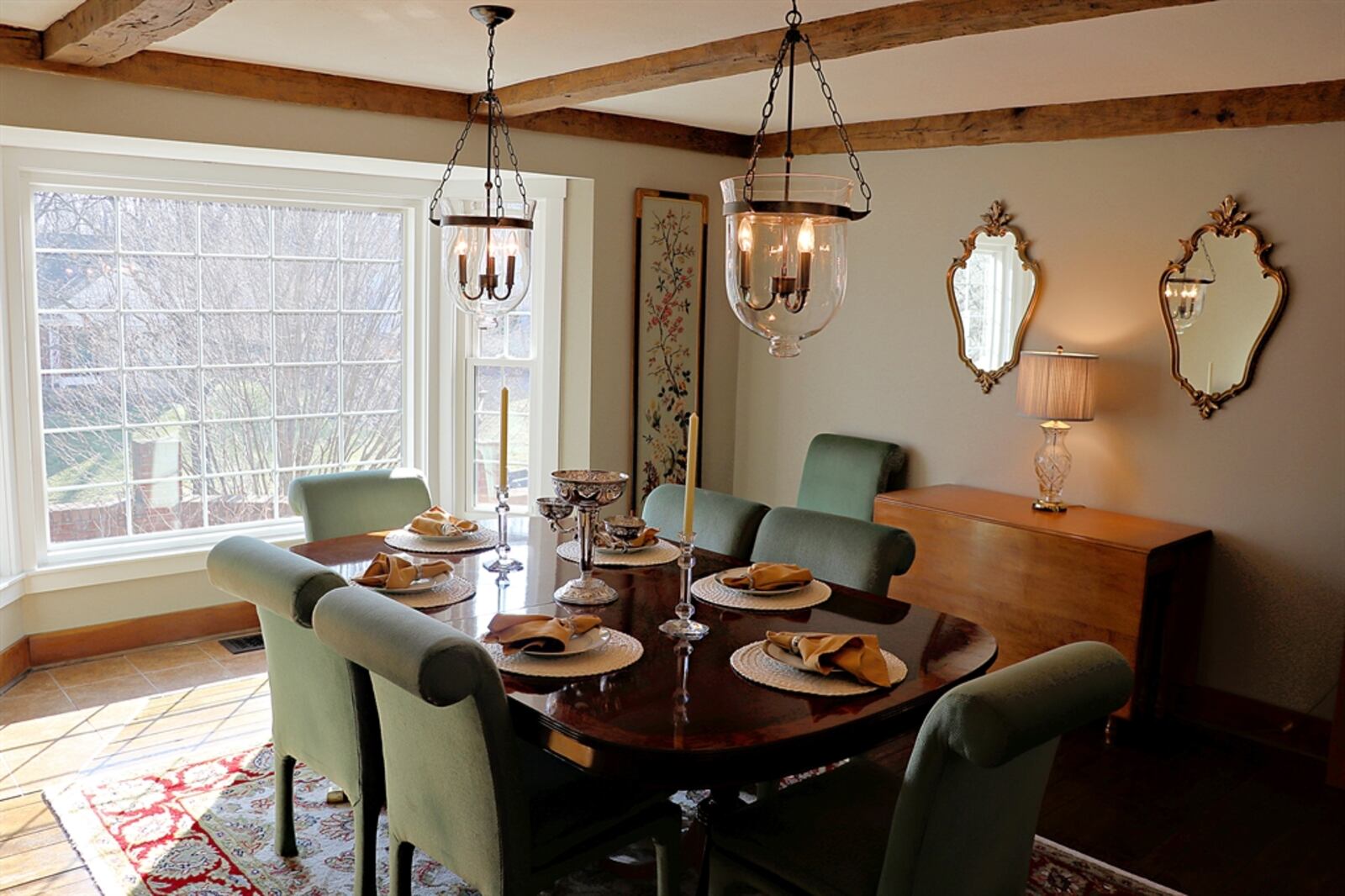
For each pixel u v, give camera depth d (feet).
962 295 15.01
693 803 10.55
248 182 14.42
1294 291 11.95
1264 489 12.37
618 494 8.78
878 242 16.02
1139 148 13.10
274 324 15.21
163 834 9.56
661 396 17.15
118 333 13.96
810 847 6.77
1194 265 12.69
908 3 8.75
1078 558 12.25
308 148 13.02
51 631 13.47
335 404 15.92
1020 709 5.59
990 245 14.65
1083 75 11.50
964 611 13.48
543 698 6.77
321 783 10.62
